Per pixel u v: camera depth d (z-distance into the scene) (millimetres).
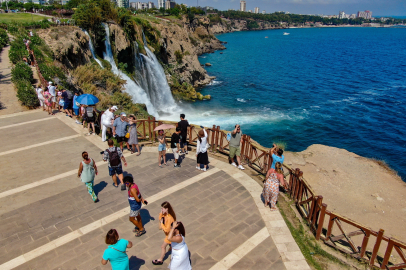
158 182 10375
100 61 31375
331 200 14617
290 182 9859
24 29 32406
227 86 49969
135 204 7359
